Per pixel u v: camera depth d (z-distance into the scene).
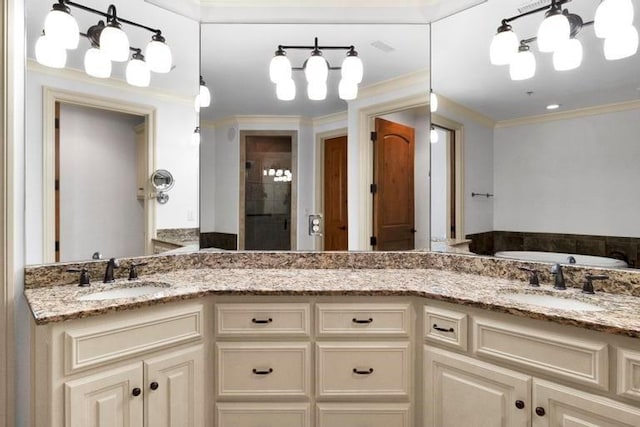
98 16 1.98
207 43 2.28
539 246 1.98
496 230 2.10
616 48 1.75
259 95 2.35
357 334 1.73
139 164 2.13
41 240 1.80
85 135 1.96
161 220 2.19
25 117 1.75
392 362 1.73
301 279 1.94
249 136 2.38
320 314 1.72
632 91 1.74
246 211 2.36
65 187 1.89
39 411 1.40
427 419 1.69
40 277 1.75
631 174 1.75
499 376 1.46
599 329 1.21
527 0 1.94
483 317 1.51
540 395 1.35
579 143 1.88
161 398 1.56
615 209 1.79
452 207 2.22
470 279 1.94
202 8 2.17
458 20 2.15
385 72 2.32
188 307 1.65
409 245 2.32
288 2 2.14
